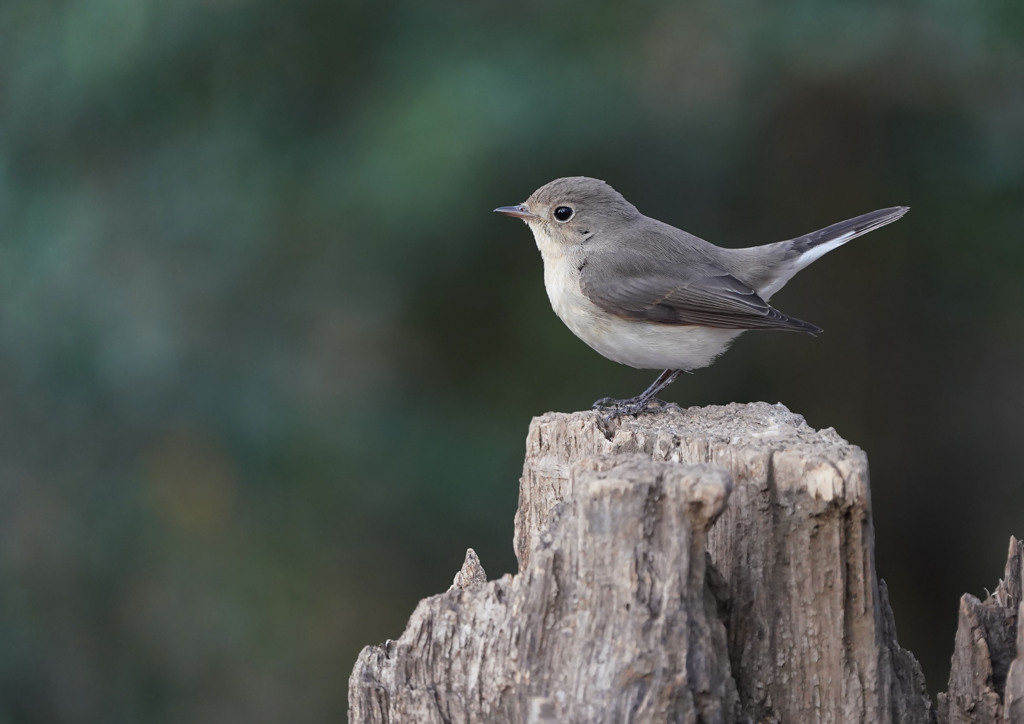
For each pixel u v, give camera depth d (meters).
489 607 6.23
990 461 15.74
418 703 6.20
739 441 6.79
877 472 15.67
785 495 6.27
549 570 5.92
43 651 14.00
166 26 12.86
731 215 14.36
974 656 6.54
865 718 6.19
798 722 6.29
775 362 15.30
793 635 6.28
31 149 13.81
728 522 6.39
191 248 13.50
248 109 13.48
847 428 15.45
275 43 13.36
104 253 13.48
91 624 14.18
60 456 14.05
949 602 15.76
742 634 6.32
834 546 6.18
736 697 5.98
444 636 6.26
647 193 13.73
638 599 5.70
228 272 13.45
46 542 14.09
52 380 13.41
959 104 13.62
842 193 14.73
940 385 15.65
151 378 13.20
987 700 6.50
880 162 14.59
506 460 13.72
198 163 13.45
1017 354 15.55
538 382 14.37
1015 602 6.70
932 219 14.38
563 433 7.63
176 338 13.27
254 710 14.27
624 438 7.19
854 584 6.19
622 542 5.73
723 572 6.40
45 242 13.37
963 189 13.98
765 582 6.31
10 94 13.52
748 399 15.05
